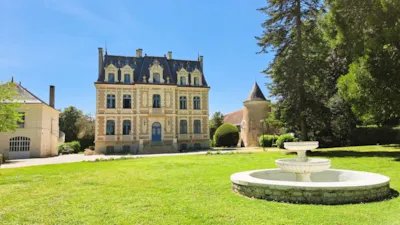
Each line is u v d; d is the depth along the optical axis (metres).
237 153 26.78
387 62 16.94
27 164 22.92
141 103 39.03
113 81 39.09
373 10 16.70
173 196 8.32
